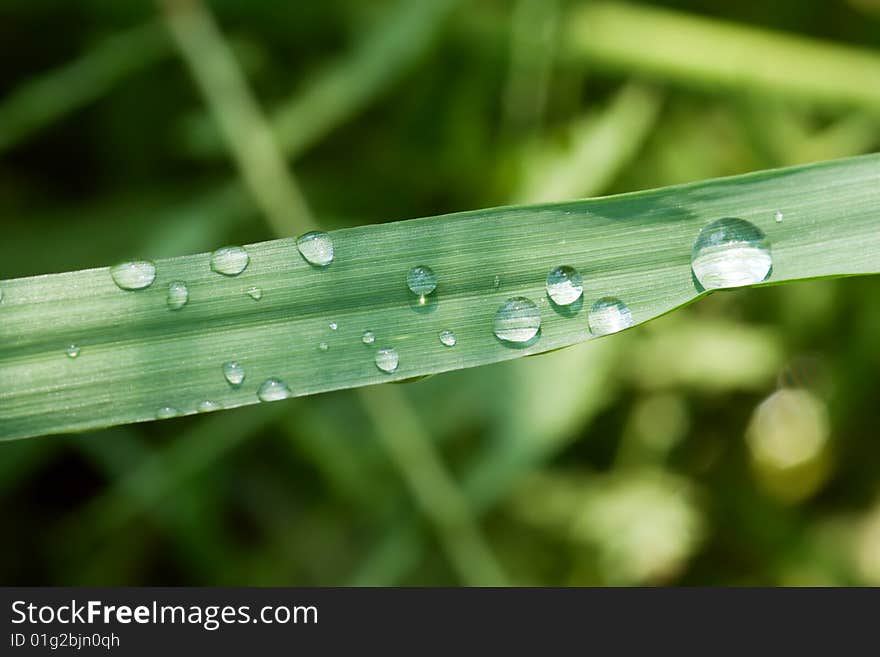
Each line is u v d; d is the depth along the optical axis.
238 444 0.27
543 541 0.26
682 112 0.30
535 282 0.20
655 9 0.30
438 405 0.25
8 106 0.28
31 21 0.29
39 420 0.20
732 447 0.28
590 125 0.29
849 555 0.26
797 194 0.20
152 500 0.25
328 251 0.20
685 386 0.28
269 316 0.20
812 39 0.31
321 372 0.20
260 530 0.26
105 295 0.20
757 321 0.28
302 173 0.30
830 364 0.28
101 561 0.25
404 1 0.27
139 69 0.30
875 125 0.27
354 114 0.31
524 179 0.28
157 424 0.26
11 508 0.25
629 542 0.26
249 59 0.29
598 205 0.20
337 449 0.25
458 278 0.20
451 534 0.24
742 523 0.27
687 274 0.20
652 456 0.28
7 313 0.20
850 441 0.28
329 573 0.25
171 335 0.20
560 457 0.28
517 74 0.29
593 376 0.25
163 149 0.30
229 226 0.27
